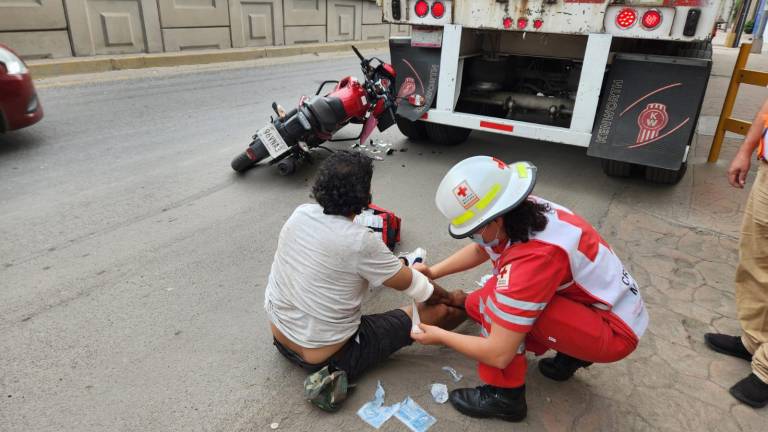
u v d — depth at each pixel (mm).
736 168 2686
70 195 4145
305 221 2131
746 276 2469
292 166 4582
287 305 2176
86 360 2424
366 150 5551
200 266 3225
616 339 2037
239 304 2873
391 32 17797
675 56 4062
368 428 2129
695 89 3906
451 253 3475
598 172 5035
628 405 2301
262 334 2648
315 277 2088
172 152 5258
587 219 4000
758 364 2271
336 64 11789
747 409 2289
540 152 5629
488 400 2166
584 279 1956
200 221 3805
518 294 1824
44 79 8211
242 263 3277
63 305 2801
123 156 5078
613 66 4129
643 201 4363
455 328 2734
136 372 2367
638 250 3564
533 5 4148
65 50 8969
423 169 5023
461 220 1887
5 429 2047
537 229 1867
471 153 5531
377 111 4992
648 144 4086
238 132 6004
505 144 5906
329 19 14773
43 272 3086
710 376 2471
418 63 4863
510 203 1817
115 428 2076
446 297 2555
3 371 2340
